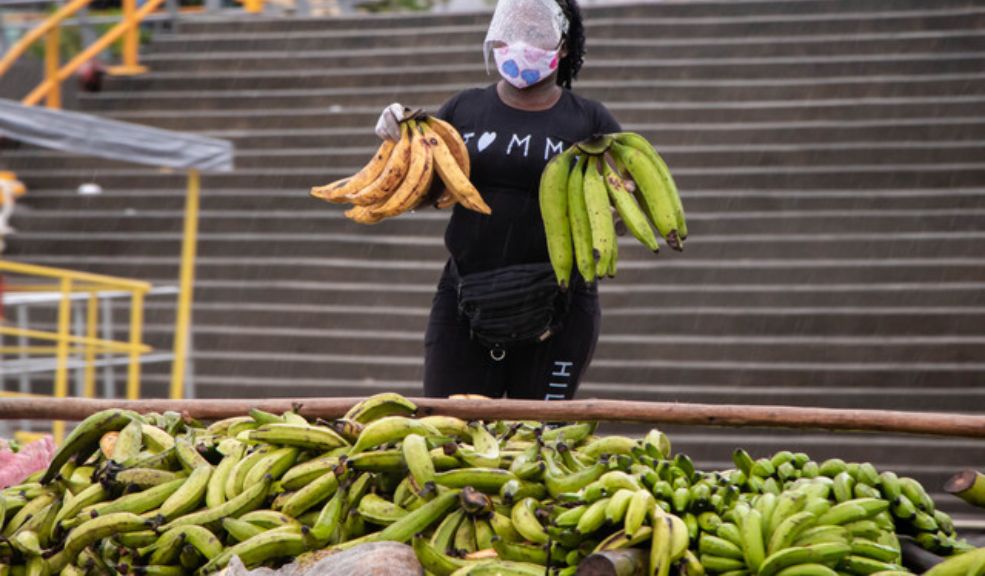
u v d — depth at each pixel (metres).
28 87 24.19
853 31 20.98
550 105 7.21
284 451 5.49
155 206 20.19
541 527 4.95
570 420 5.71
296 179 20.02
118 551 5.38
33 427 16.25
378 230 18.97
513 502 5.13
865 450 14.67
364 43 22.78
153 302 18.50
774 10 21.78
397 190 6.36
